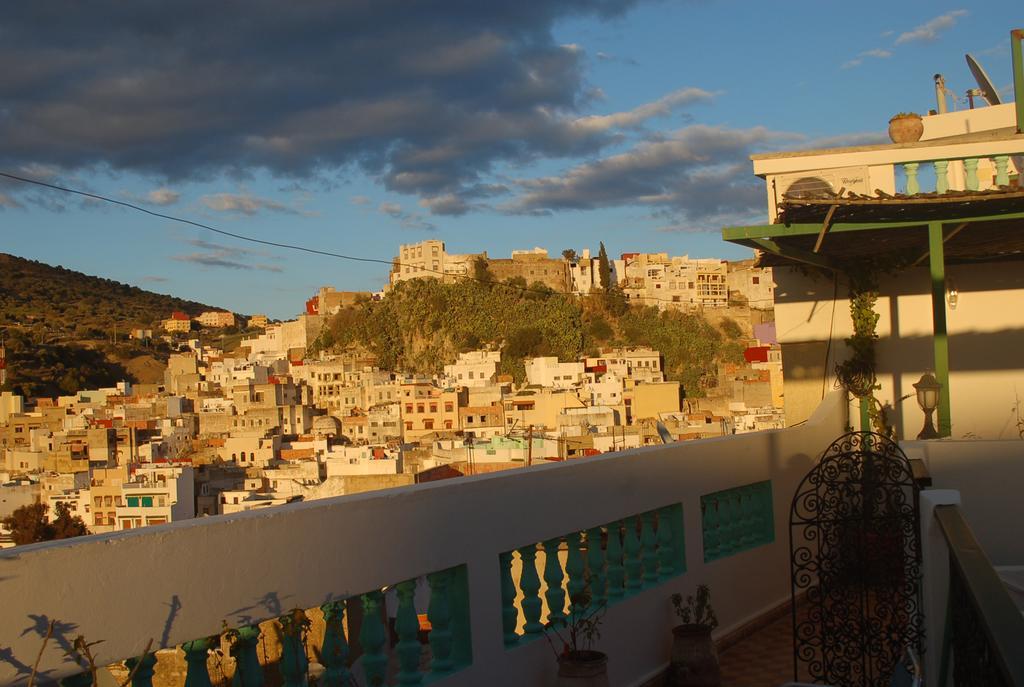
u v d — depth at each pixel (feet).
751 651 23.82
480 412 323.16
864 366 36.40
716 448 24.85
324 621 15.17
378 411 350.23
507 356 450.30
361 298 536.83
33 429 359.66
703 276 501.15
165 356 604.90
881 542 21.86
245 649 12.66
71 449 295.89
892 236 30.63
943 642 14.66
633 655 20.48
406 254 513.04
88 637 10.61
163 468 217.36
